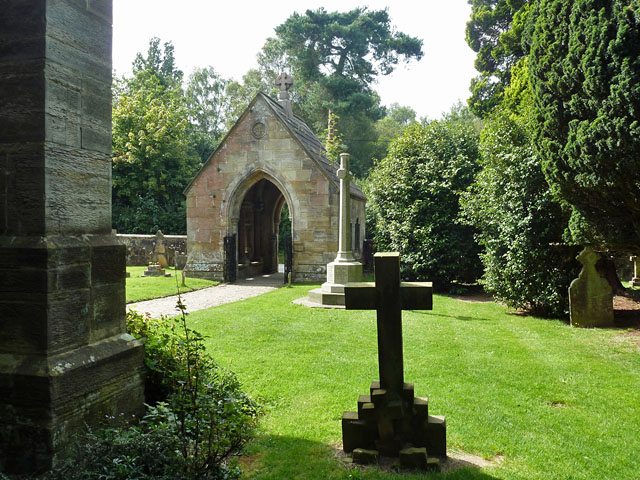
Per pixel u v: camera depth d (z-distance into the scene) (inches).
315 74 1471.5
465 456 147.8
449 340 301.4
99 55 152.6
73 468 115.7
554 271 378.9
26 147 130.9
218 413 132.6
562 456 147.2
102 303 147.9
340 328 335.3
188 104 1795.0
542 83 317.7
